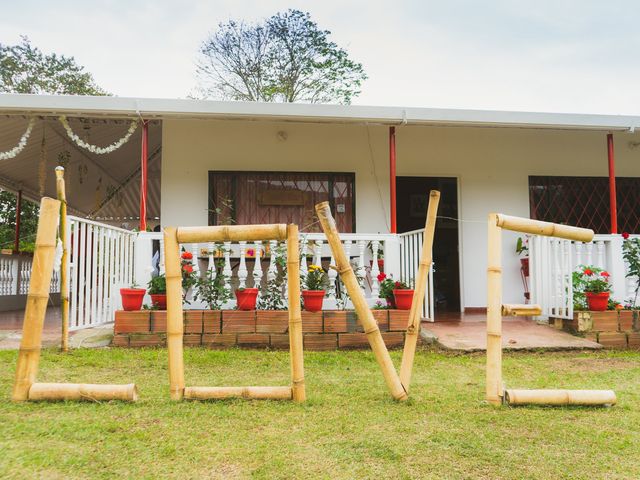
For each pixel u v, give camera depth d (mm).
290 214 6832
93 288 4695
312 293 4707
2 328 5344
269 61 18297
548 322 5664
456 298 7883
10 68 21594
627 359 4379
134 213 11492
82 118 6227
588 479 1822
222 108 5469
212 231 2791
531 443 2170
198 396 2736
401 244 5949
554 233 3012
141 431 2252
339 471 1868
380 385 3240
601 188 7375
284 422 2418
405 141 7129
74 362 3760
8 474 1792
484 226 7188
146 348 4426
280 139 6883
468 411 2639
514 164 7285
